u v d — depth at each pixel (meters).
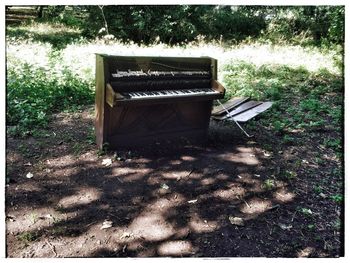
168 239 3.23
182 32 14.10
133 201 3.74
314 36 15.25
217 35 15.07
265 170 4.55
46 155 4.55
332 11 14.23
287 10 16.02
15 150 4.60
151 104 4.72
